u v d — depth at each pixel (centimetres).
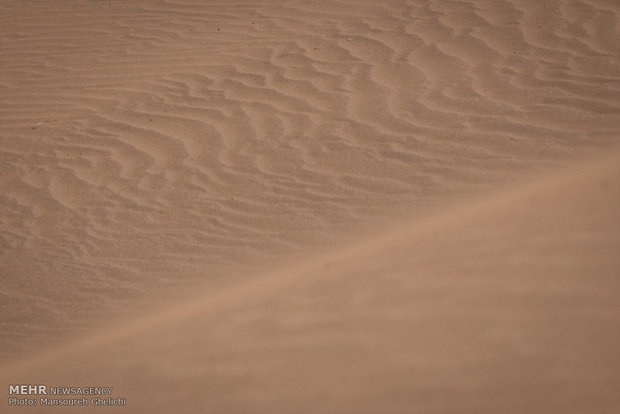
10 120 1569
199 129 1409
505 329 530
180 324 723
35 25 1958
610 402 450
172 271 1035
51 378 691
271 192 1184
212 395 563
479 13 1630
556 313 530
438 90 1373
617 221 615
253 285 811
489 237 665
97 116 1527
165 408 564
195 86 1562
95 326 912
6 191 1344
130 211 1221
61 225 1223
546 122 1205
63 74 1708
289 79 1512
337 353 564
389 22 1664
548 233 632
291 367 565
